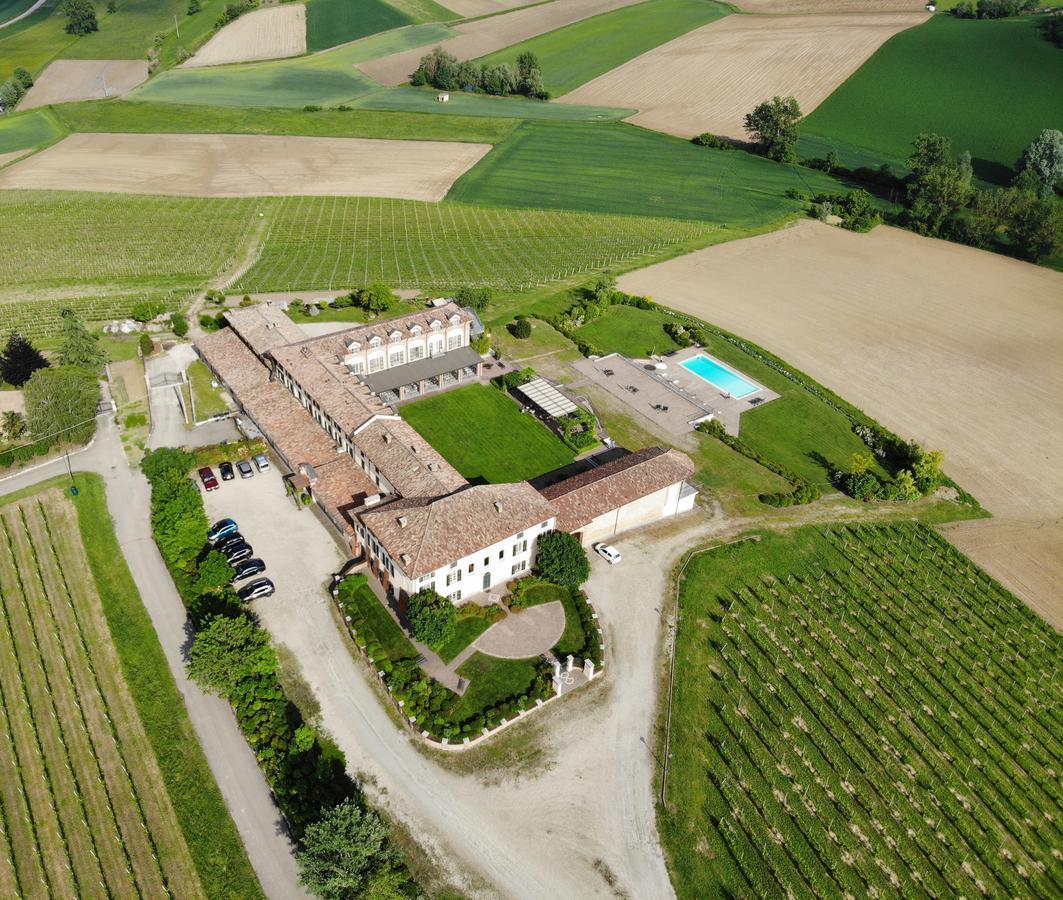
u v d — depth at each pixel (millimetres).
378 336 110938
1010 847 63750
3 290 141500
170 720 68500
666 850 61625
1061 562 92938
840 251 175500
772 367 128500
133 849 59844
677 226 183750
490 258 162500
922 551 93250
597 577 85562
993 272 168750
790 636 80812
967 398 123625
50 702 69500
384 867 55531
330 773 63906
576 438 103750
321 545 86375
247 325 115625
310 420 101250
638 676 75188
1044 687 77688
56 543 85125
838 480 103875
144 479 94750
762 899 59031
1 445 98562
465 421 108188
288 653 74250
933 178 184500
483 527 78312
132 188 192875
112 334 125375
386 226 176500
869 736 71188
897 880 60844
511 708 69812
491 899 57594
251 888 57562
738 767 67750
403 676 71812
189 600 78188
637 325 137750
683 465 93688
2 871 58469
